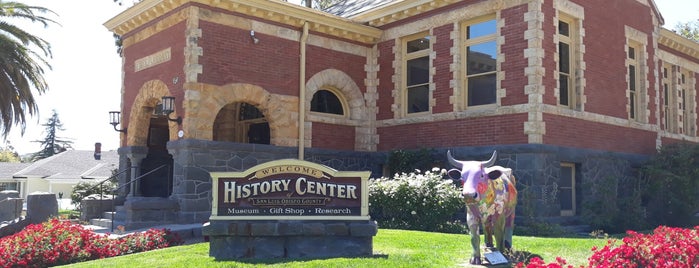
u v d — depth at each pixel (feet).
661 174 52.21
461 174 25.48
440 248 30.96
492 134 48.98
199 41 48.26
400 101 58.08
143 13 53.88
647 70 60.34
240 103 65.26
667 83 69.87
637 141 57.41
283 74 53.67
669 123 69.31
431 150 53.01
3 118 77.82
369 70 60.64
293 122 53.93
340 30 57.52
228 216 28.99
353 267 25.55
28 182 152.05
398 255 28.45
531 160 45.52
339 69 58.18
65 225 36.58
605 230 47.78
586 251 30.55
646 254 22.53
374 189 44.98
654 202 54.75
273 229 28.71
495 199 25.91
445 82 53.31
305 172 29.35
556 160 46.88
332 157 56.65
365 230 28.81
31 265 31.86
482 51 51.49
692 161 53.01
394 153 55.16
